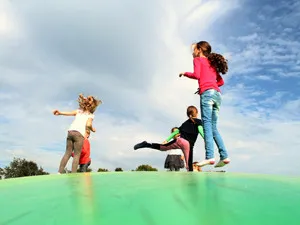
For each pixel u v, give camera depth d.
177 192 1.96
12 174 41.00
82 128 6.42
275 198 1.82
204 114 5.23
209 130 5.09
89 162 7.71
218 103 5.35
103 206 1.68
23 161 42.16
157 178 2.53
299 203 1.72
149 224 1.45
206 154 4.98
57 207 1.70
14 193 2.04
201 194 1.91
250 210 1.61
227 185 2.18
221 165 5.28
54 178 2.67
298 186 2.18
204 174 2.85
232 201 1.76
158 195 1.88
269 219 1.50
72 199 1.84
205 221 1.48
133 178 2.55
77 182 2.39
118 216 1.54
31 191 2.09
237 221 1.48
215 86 5.32
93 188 2.11
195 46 5.89
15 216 1.60
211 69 5.46
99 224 1.46
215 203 1.72
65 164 6.29
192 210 1.61
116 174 2.91
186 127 6.97
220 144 5.24
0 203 1.82
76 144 6.33
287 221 1.48
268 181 2.37
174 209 1.63
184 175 2.75
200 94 5.38
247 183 2.26
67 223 1.48
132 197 1.84
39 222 1.51
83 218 1.53
